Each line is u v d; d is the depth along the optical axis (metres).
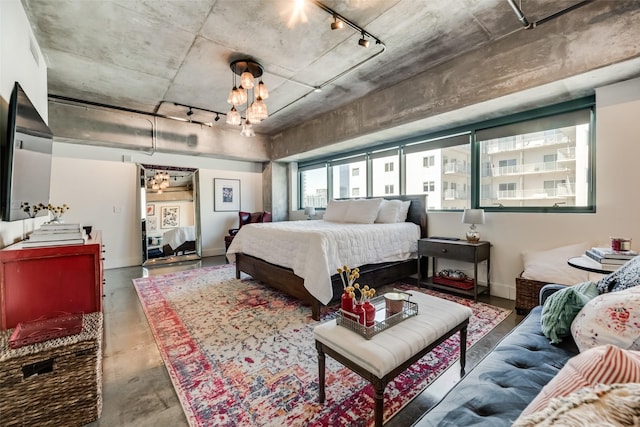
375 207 4.04
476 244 3.08
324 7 2.17
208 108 4.41
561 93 2.57
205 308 2.89
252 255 3.65
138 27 2.40
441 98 3.09
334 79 3.44
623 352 0.60
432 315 1.56
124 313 2.78
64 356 1.32
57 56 2.83
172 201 5.50
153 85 3.56
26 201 1.80
